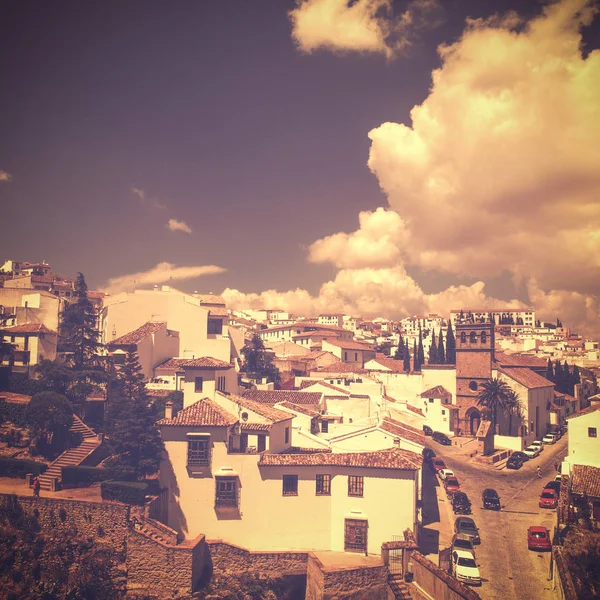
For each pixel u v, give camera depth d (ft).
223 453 162.61
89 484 164.14
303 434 198.29
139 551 144.77
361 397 244.83
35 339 228.84
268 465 160.45
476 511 206.59
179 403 225.56
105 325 285.02
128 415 177.68
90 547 146.51
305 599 153.99
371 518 158.71
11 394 207.82
